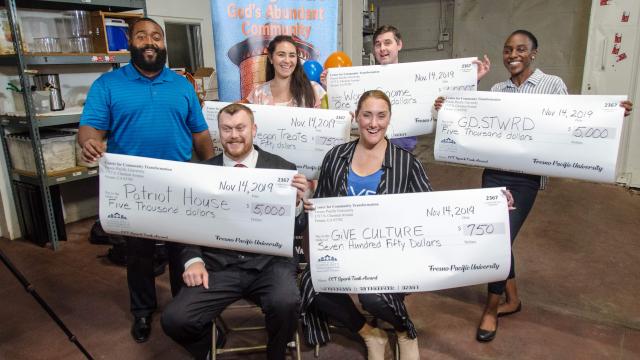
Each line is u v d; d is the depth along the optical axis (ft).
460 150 6.86
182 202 5.71
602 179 6.12
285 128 7.43
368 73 7.45
